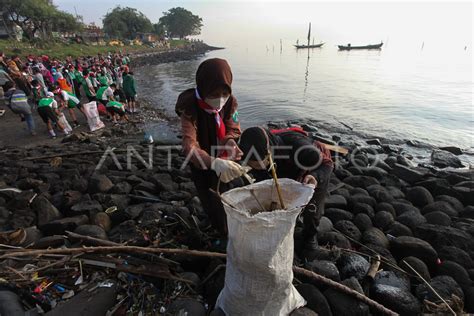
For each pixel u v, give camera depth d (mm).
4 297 2361
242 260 1987
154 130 11422
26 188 5129
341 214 4148
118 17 74250
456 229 3803
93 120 11227
